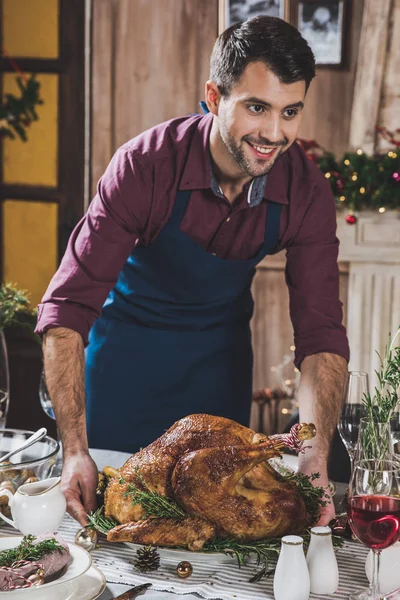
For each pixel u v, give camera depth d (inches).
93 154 193.5
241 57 78.7
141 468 69.1
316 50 183.2
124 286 104.1
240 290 103.1
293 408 187.8
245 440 69.1
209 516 65.6
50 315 87.8
